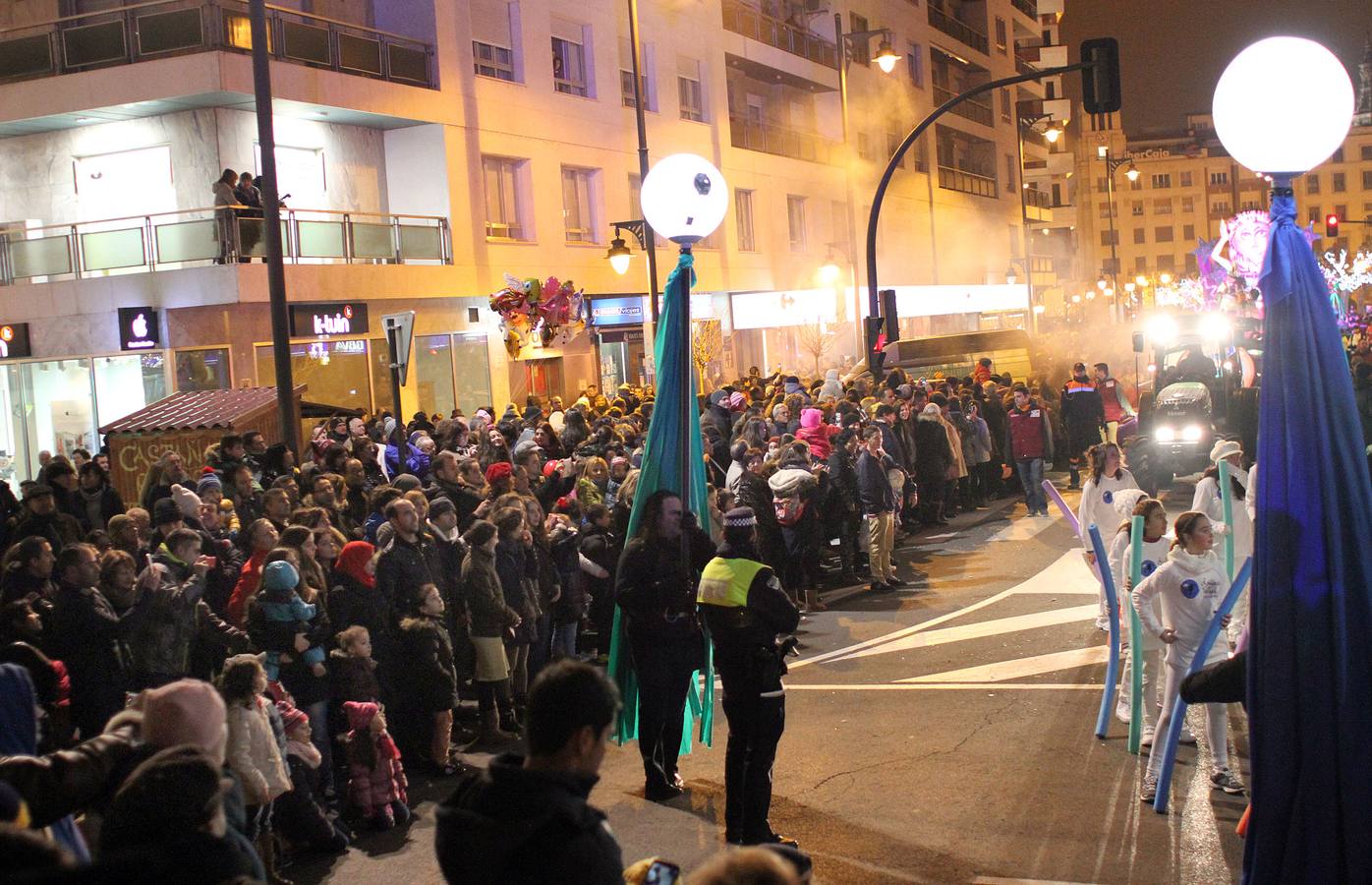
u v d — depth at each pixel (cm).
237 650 760
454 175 2711
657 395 853
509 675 1005
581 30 3222
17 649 624
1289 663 542
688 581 809
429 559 931
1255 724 552
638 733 839
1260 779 548
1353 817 531
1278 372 552
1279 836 543
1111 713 893
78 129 2447
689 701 866
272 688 733
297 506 1133
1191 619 759
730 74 4231
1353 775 533
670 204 820
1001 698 1004
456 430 1561
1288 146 543
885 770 848
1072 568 1550
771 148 4247
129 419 1623
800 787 824
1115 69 2038
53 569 874
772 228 4141
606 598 1111
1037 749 874
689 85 3772
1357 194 13575
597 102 3219
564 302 2028
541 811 328
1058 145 8512
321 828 732
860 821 757
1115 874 663
